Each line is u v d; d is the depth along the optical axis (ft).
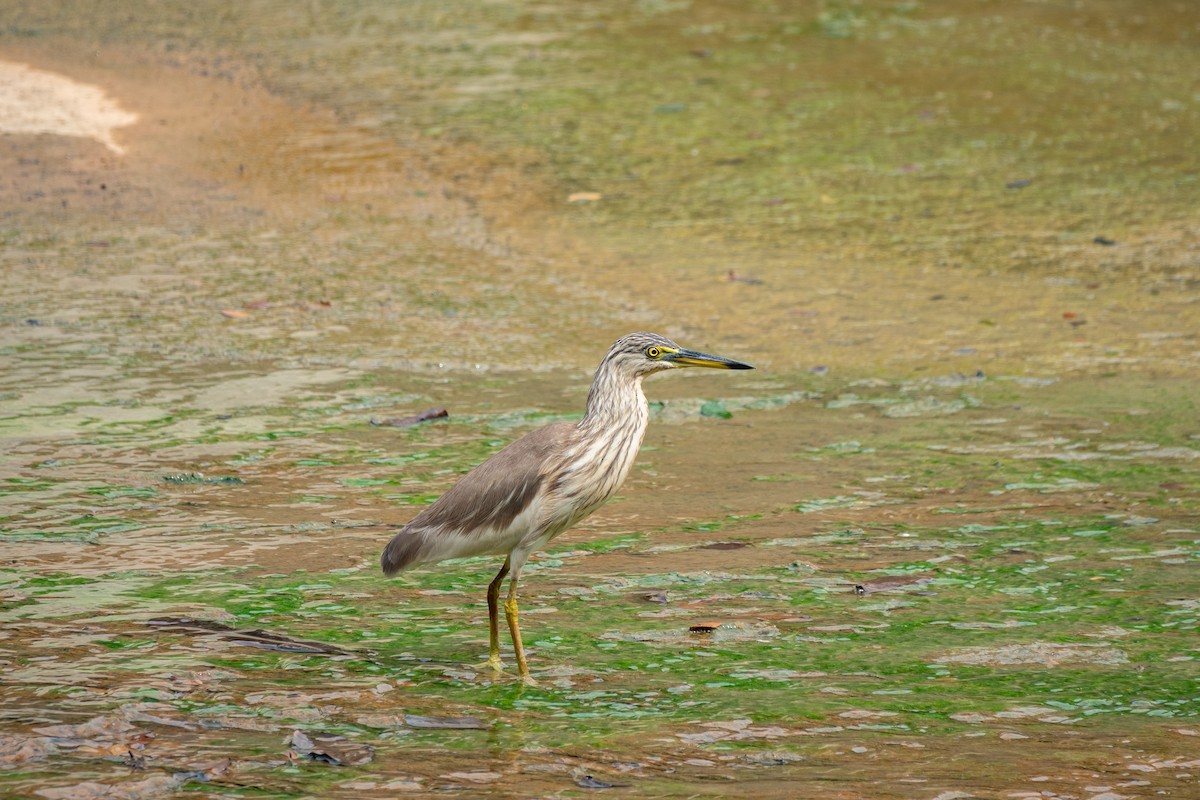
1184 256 62.13
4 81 84.53
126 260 59.98
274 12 104.94
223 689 25.04
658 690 25.86
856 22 102.73
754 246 64.49
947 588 31.60
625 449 27.48
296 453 40.06
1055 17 103.76
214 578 31.01
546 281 59.47
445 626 29.14
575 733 23.71
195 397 44.75
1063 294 57.93
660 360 27.48
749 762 22.53
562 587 31.63
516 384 47.14
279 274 59.06
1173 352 50.88
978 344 52.24
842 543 34.50
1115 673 26.86
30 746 22.12
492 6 107.55
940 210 69.00
